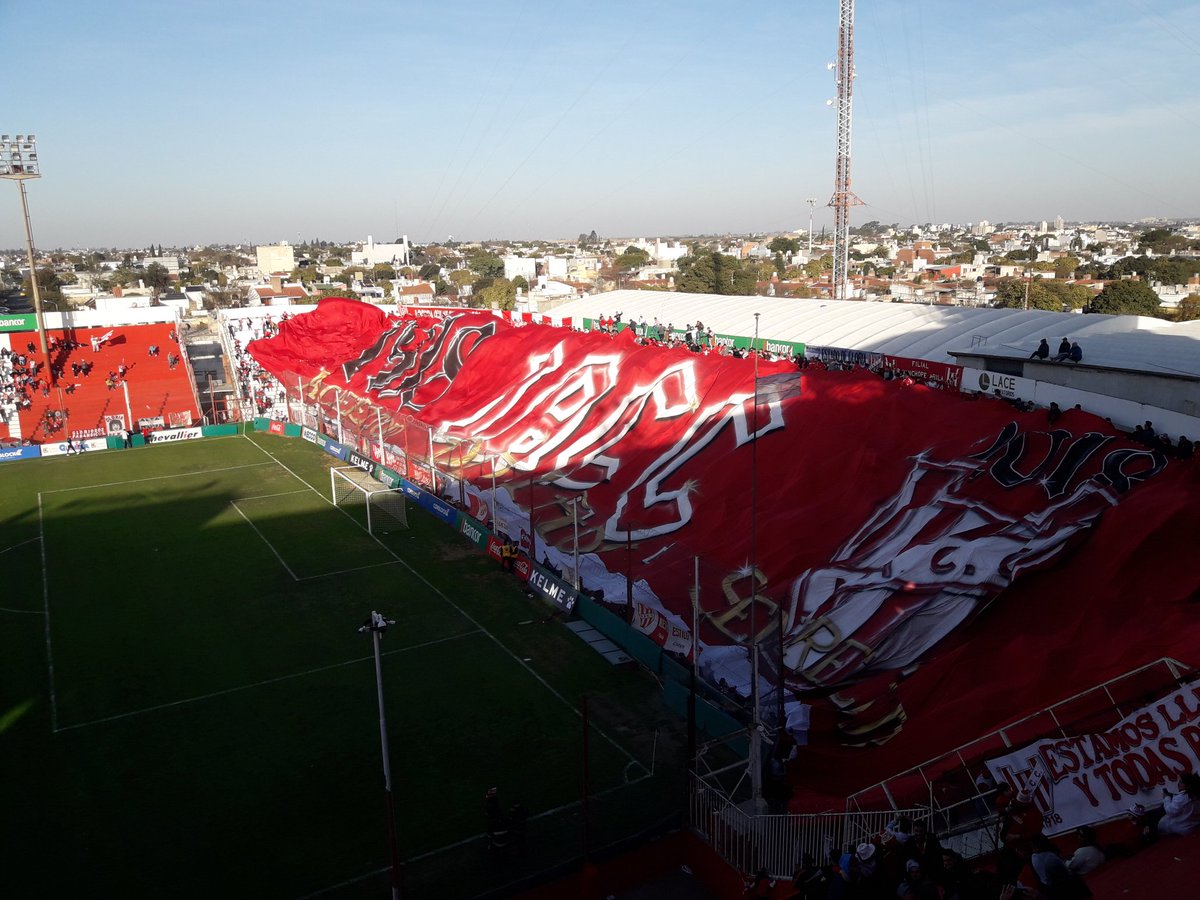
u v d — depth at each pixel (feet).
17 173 232.12
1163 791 58.34
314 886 65.46
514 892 63.52
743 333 217.15
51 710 91.35
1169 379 127.34
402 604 117.70
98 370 256.32
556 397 179.22
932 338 178.40
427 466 167.94
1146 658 70.23
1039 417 110.73
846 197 281.13
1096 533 87.76
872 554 101.86
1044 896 42.70
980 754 67.10
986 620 85.20
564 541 131.64
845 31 271.08
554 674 98.17
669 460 142.31
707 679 90.17
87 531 150.61
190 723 88.58
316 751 83.41
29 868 67.56
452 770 80.23
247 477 187.21
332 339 273.95
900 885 47.96
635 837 68.64
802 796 71.82
